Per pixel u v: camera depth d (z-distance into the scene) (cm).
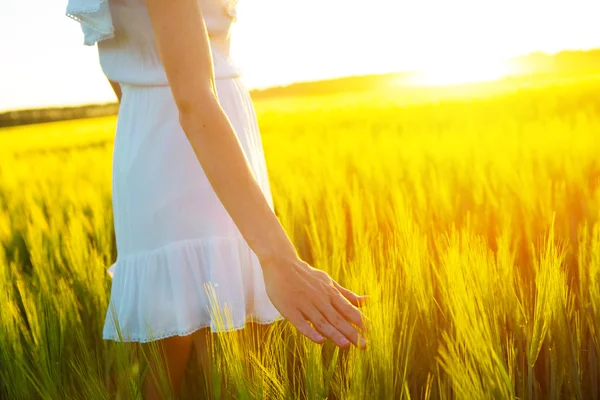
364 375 152
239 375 140
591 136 518
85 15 145
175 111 158
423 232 292
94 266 280
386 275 189
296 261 109
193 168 158
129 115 164
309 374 155
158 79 157
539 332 166
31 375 210
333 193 413
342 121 1738
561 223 311
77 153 1116
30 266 399
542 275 173
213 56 161
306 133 1266
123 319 166
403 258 216
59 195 629
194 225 158
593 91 1803
